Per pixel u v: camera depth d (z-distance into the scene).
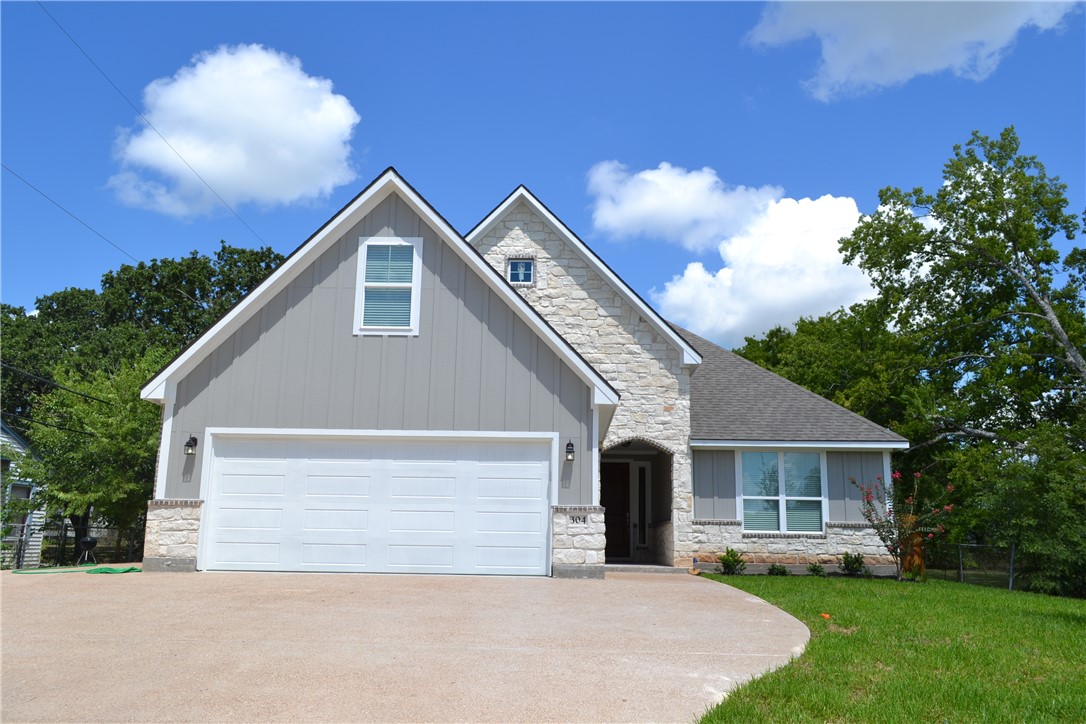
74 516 27.45
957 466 26.03
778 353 44.31
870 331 33.41
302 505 13.57
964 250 31.00
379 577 12.50
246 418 13.70
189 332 46.00
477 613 9.09
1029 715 5.69
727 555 18.59
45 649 6.98
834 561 19.08
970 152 31.25
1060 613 11.52
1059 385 29.67
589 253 19.47
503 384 13.83
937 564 23.30
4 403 41.34
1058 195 30.77
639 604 10.23
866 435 19.48
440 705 5.62
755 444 19.34
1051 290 30.78
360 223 14.39
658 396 19.09
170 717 5.28
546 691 6.00
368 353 13.92
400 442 13.76
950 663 7.33
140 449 24.38
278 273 13.86
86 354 42.00
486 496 13.61
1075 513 19.52
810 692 6.00
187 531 13.29
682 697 5.92
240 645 7.21
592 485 13.53
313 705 5.57
